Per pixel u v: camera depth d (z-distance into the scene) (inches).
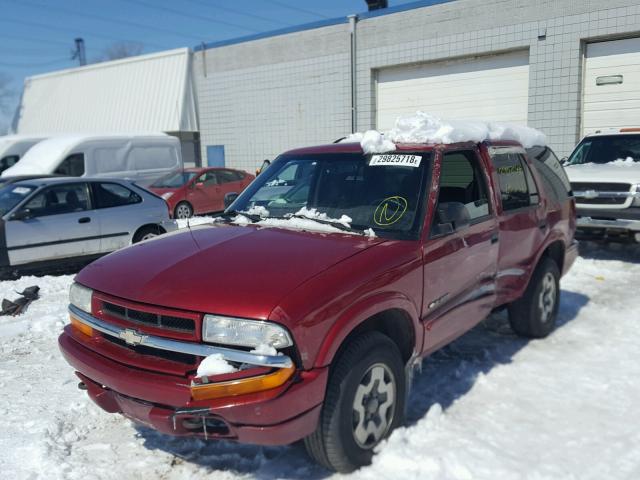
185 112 894.4
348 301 120.3
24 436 147.9
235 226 161.0
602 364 190.9
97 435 150.3
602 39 538.9
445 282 151.6
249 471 132.3
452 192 166.1
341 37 714.2
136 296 122.1
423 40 642.2
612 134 399.9
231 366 111.0
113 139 640.4
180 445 144.3
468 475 125.5
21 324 244.7
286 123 794.8
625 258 361.4
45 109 1151.0
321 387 115.0
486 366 189.9
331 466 126.0
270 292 115.1
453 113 644.7
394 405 135.9
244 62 830.5
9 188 362.9
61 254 349.7
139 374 118.8
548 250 226.4
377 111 704.4
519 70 592.1
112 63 1016.2
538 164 219.3
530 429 147.8
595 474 127.7
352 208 157.6
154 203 396.2
